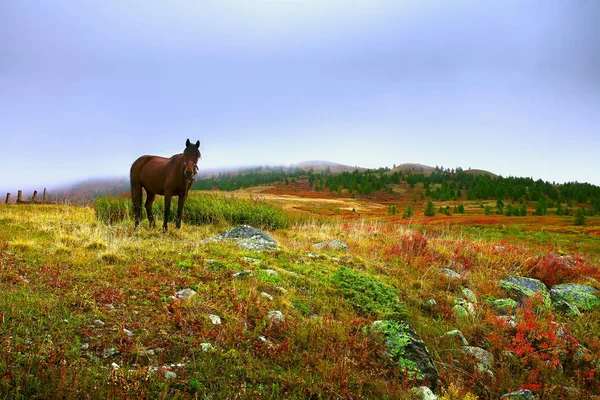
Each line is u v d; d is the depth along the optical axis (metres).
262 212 16.61
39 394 3.30
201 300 5.92
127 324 4.81
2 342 3.92
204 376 4.03
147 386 3.66
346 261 10.08
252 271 7.80
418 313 7.27
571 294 9.10
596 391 5.50
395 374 4.90
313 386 4.17
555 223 69.25
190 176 11.22
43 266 6.81
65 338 4.23
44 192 29.70
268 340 5.11
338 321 6.23
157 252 8.68
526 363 5.89
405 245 12.34
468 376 5.32
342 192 199.75
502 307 8.03
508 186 185.50
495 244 16.31
